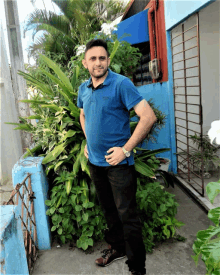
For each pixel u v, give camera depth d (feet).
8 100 8.04
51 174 8.14
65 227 6.71
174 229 7.12
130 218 5.18
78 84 8.79
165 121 11.60
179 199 9.73
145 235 6.68
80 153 6.91
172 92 11.66
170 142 12.23
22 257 4.60
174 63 11.48
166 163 11.55
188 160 10.95
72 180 6.95
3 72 7.90
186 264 6.05
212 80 11.78
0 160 7.47
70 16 25.39
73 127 7.75
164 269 5.93
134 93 4.76
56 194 7.05
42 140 8.04
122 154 5.00
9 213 4.28
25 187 6.24
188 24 11.16
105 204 5.96
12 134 7.93
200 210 8.72
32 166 6.66
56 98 7.70
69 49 23.66
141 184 7.98
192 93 11.87
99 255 6.63
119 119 5.07
